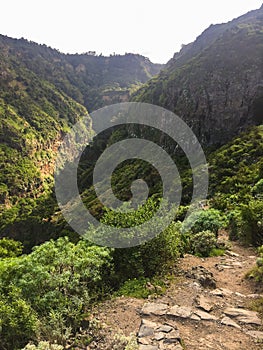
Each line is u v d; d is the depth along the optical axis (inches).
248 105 2166.6
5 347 169.5
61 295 194.9
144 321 187.9
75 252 229.3
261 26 3019.2
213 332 179.8
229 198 732.7
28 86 5285.4
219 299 224.4
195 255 358.0
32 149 3816.4
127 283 248.7
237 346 165.6
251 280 262.8
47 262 211.6
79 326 191.9
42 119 4542.3
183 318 193.0
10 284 194.4
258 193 661.9
